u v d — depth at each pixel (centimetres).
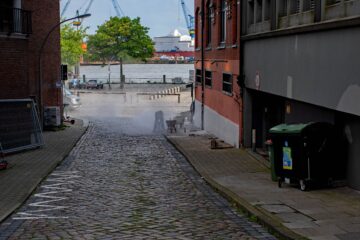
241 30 2297
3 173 1722
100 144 2616
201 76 3412
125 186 1535
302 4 1581
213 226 1048
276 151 1436
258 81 2072
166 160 2091
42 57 3300
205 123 3316
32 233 1009
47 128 3200
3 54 2380
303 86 1557
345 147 1395
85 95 6456
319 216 1073
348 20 1214
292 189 1399
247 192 1371
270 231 999
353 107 1224
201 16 3344
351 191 1341
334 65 1327
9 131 2184
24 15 2591
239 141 2361
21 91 2481
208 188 1510
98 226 1055
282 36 1752
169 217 1135
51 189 1493
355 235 923
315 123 1358
